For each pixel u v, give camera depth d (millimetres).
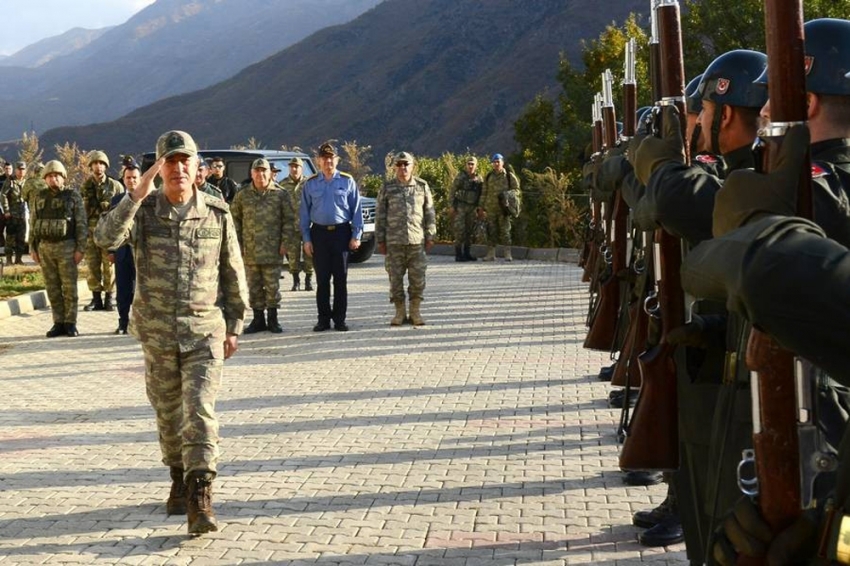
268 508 6160
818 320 1816
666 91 4297
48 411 8938
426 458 7125
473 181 22703
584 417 8133
